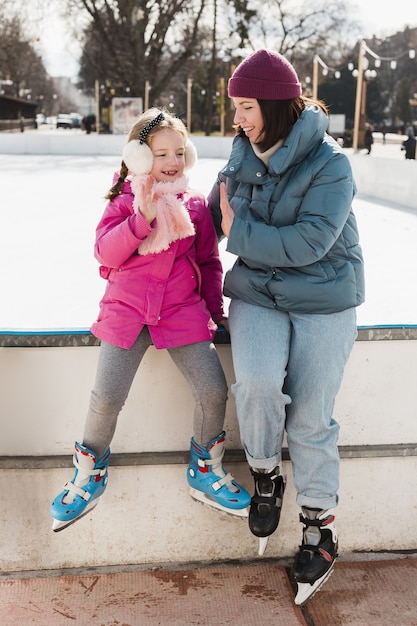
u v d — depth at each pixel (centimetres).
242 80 182
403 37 5034
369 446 224
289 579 218
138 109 2684
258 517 194
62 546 222
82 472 196
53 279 367
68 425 214
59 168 1418
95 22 3219
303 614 200
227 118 3547
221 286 212
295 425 194
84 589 212
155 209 179
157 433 217
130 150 182
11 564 223
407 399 222
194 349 192
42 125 7338
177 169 191
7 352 207
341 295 188
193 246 203
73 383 210
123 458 216
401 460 227
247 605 204
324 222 180
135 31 3238
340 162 184
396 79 5106
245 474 226
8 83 4669
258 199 191
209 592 211
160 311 189
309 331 188
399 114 4903
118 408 191
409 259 462
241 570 223
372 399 221
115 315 188
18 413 212
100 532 223
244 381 181
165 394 214
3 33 4253
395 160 934
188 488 221
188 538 226
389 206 880
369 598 208
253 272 192
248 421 187
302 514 203
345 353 193
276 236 180
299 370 190
